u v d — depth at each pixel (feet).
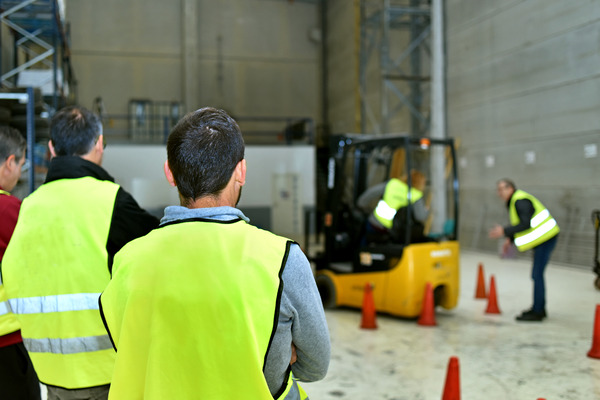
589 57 29.84
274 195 45.96
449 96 42.83
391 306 19.26
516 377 13.60
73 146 6.52
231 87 65.87
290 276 3.99
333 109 66.33
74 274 5.88
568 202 31.32
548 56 32.68
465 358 15.16
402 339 17.20
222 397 3.70
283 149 46.26
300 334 4.12
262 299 3.83
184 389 3.73
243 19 66.28
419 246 19.08
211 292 3.78
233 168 4.27
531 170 34.22
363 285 20.30
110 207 6.09
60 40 34.22
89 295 5.87
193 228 4.06
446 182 41.34
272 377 4.03
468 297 23.59
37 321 5.92
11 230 6.68
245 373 3.70
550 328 18.24
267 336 3.81
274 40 67.15
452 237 20.57
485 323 19.06
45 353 5.91
